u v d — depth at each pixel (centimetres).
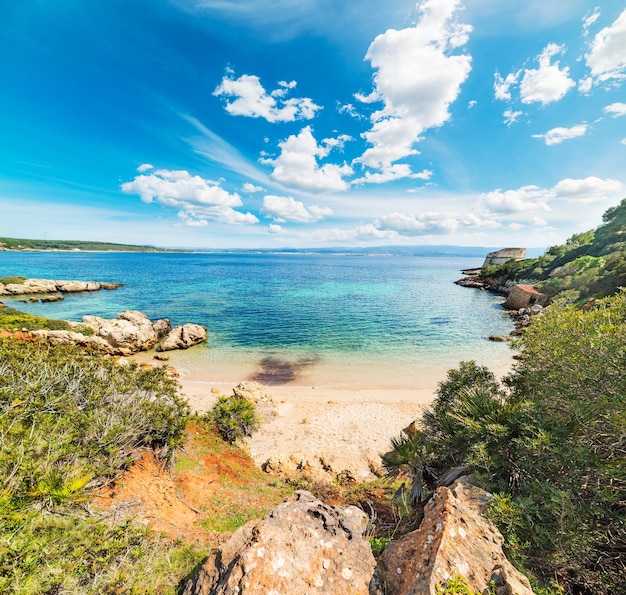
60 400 878
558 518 537
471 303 5678
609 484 573
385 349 3178
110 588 441
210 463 1133
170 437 1037
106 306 4916
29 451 584
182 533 750
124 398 1059
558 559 505
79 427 787
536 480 608
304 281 8794
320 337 3556
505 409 750
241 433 1476
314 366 2744
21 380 923
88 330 3070
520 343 914
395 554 483
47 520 485
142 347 3112
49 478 544
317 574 434
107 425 864
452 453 839
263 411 1825
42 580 387
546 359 802
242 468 1207
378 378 2494
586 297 4006
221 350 3138
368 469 1366
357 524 530
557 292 4784
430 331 3806
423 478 891
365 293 6694
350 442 1567
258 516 914
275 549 451
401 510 852
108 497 753
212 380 2419
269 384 2375
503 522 555
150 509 789
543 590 461
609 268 4119
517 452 682
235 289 7044
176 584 543
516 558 519
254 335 3622
